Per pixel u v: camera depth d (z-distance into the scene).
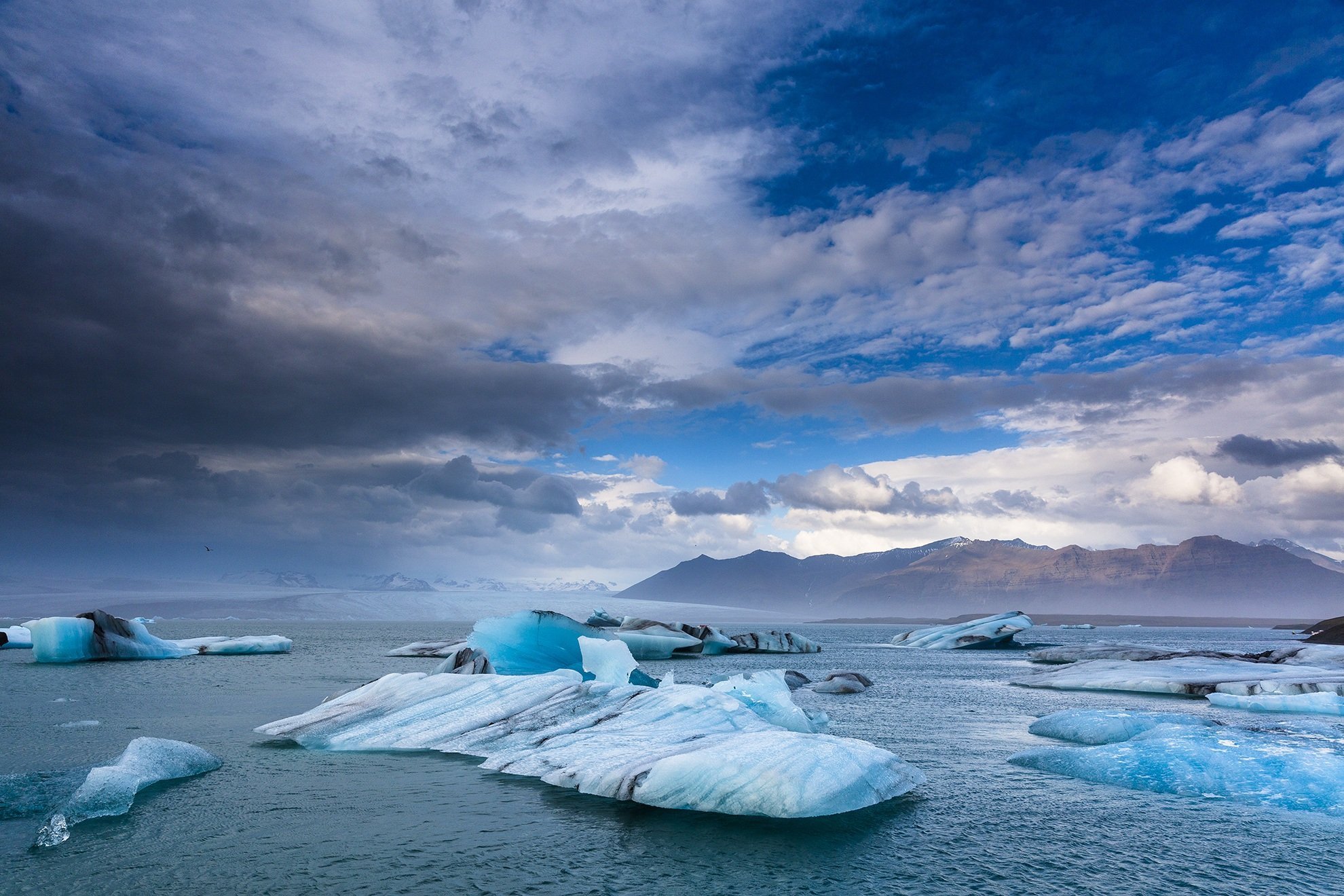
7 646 42.72
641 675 18.44
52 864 6.97
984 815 9.17
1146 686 24.59
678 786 9.23
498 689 14.41
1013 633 59.06
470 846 7.64
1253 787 10.09
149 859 7.15
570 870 7.03
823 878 6.98
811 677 30.31
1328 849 7.94
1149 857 7.69
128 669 30.00
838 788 9.27
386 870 6.93
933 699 22.59
